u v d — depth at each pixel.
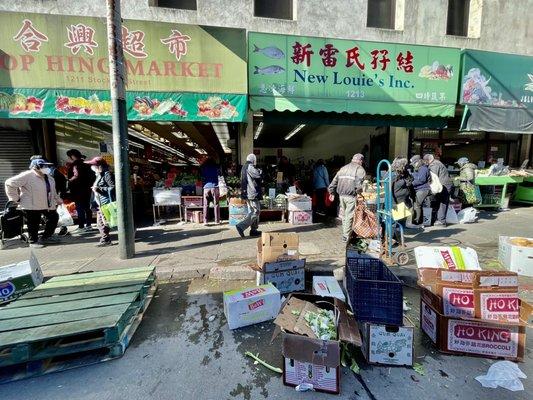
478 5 7.84
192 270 3.87
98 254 4.55
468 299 2.31
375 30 7.34
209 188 6.24
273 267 3.28
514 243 3.89
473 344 2.29
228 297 2.79
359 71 5.98
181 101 5.27
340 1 7.10
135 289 2.90
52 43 4.89
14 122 6.37
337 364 1.89
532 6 8.12
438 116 6.61
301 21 6.96
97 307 2.53
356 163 4.87
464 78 6.46
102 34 5.01
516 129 6.91
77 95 5.04
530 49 8.26
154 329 2.72
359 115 6.54
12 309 2.51
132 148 11.07
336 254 4.39
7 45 4.81
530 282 3.55
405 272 3.79
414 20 7.51
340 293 2.94
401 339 2.18
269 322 2.85
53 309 2.50
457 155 9.38
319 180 7.52
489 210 7.95
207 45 5.26
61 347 2.20
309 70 5.78
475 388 1.96
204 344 2.49
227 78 5.38
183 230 5.87
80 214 6.00
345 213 4.94
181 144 12.65
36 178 4.91
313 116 6.37
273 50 5.60
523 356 2.22
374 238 4.32
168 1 6.69
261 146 16.94
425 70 6.26
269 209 6.50
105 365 2.22
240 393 1.95
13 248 4.90
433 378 2.06
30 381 2.06
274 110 6.20
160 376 2.11
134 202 7.48
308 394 1.93
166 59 5.16
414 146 9.08
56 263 4.17
